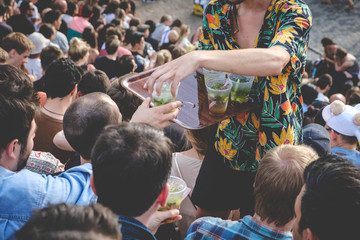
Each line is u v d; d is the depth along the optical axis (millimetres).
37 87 4027
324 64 8789
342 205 1215
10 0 8547
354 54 11602
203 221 1697
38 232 832
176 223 2641
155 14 13344
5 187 1536
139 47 7016
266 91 1896
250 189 2266
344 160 1335
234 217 2818
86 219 874
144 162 1313
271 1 1867
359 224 1199
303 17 1783
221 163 2262
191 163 2584
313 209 1269
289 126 1942
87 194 1671
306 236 1333
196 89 2115
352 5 13461
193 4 13258
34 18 8352
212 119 1868
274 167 1549
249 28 1959
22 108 1628
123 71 4492
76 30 8133
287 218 1555
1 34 5805
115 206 1352
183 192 1863
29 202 1541
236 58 1582
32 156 2211
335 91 8578
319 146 2680
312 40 12047
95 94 2109
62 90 2773
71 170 1773
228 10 1986
